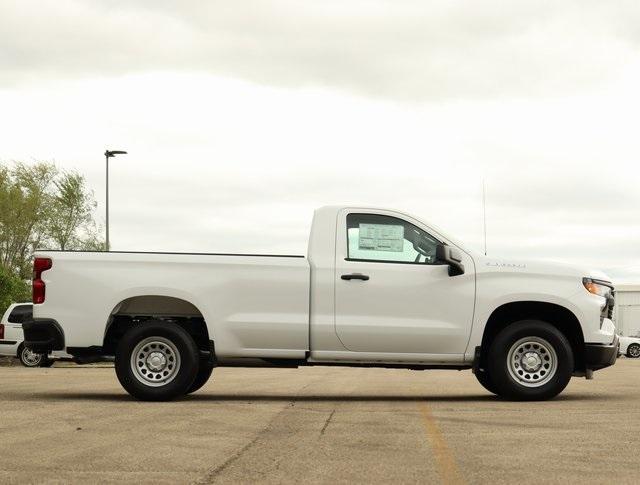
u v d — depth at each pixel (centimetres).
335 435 823
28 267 5341
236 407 1083
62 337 1187
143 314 1234
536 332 1186
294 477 616
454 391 1436
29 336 1194
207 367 1307
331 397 1277
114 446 754
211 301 1185
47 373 2109
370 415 991
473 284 1200
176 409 1055
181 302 1245
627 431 855
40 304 1195
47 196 5553
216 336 1182
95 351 1202
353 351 1191
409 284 1195
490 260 1215
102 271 1192
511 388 1184
